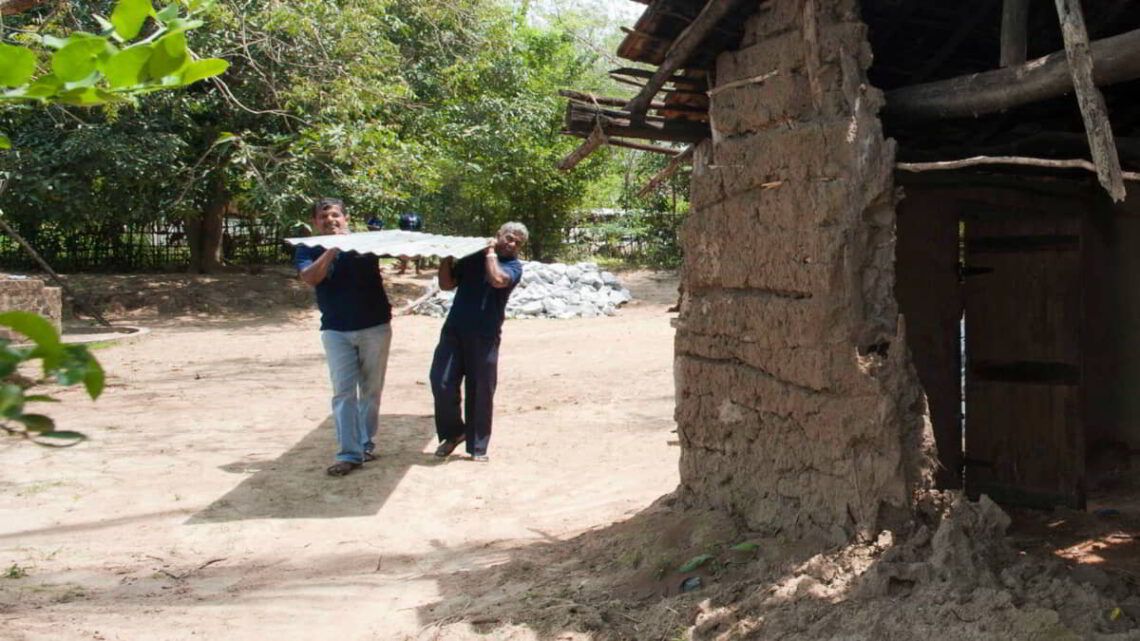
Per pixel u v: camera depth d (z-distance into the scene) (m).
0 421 1.05
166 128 17.75
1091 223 7.38
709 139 6.32
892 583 4.02
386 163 16.67
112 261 23.98
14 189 16.42
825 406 4.64
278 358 14.05
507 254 7.83
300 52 15.56
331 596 5.10
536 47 28.52
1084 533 5.77
